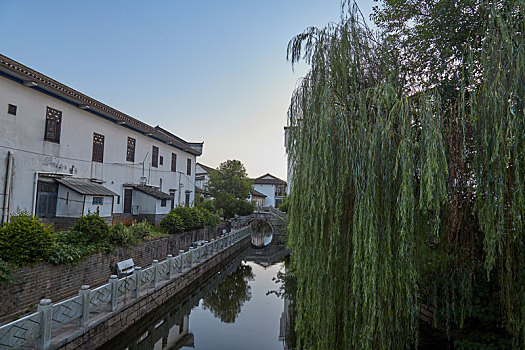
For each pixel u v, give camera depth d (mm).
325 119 4051
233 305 10516
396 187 3721
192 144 27016
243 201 28375
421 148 3469
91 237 8250
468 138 3568
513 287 3412
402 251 3469
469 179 3639
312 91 4465
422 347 4793
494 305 4156
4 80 8734
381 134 3777
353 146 3951
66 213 10617
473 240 4008
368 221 3607
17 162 9102
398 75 4484
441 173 3334
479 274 4355
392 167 3742
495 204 3164
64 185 10539
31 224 6516
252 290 12453
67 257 6965
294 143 4707
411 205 3428
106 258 8570
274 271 16344
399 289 3598
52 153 10406
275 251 24016
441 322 4949
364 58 4543
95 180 12445
